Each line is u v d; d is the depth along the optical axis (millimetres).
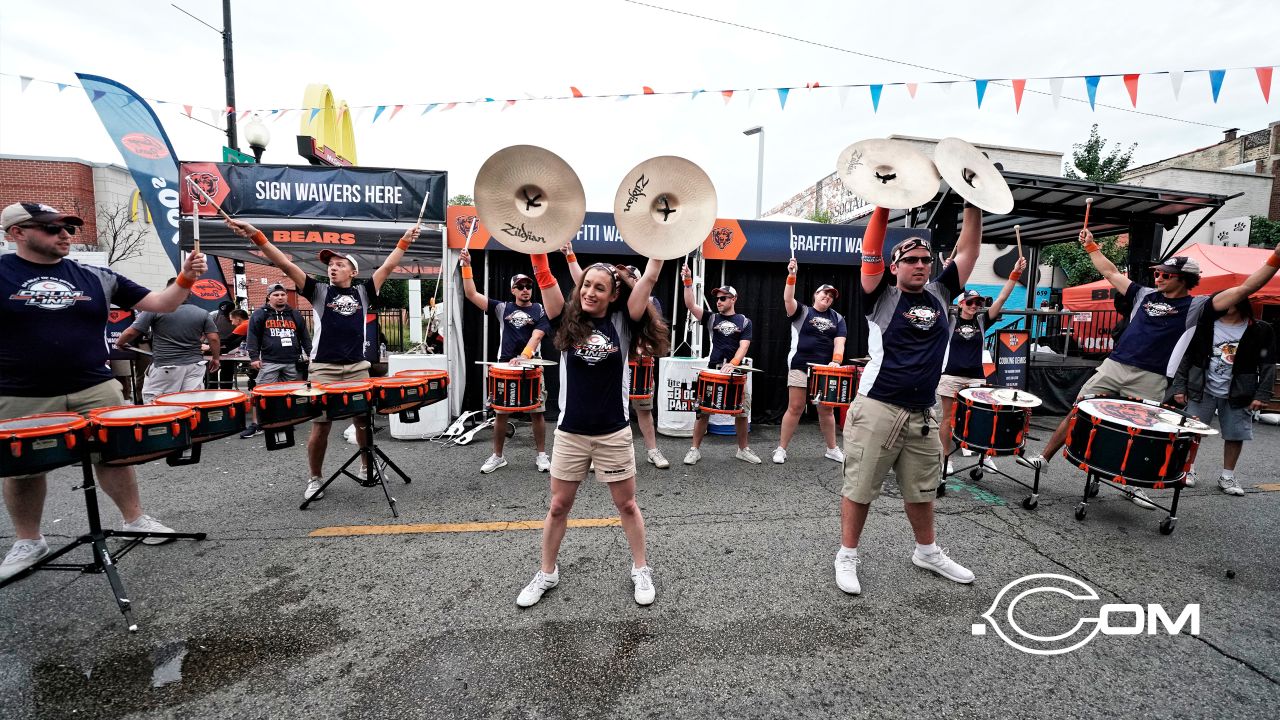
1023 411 4133
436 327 8188
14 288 2615
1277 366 7629
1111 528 3621
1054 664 2205
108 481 3023
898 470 2814
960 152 2576
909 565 3027
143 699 1958
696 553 3166
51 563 2822
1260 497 4316
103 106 6840
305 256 6758
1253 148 19297
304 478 4504
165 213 7426
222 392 3248
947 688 2061
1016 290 14602
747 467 5020
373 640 2314
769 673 2129
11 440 2211
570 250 2521
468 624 2436
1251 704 1986
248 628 2393
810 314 5074
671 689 2035
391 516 3709
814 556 3139
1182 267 3764
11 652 2209
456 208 6191
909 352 2635
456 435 5918
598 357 2371
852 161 2535
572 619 2480
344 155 10016
